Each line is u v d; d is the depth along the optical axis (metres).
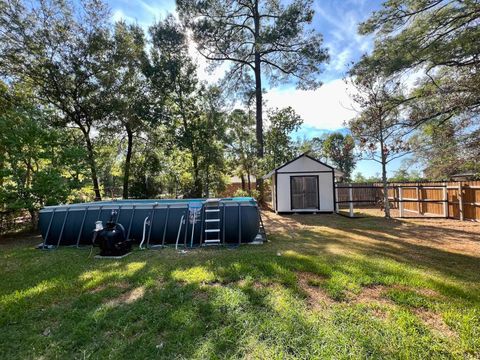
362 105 9.39
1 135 7.57
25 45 9.96
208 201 6.20
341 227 8.16
